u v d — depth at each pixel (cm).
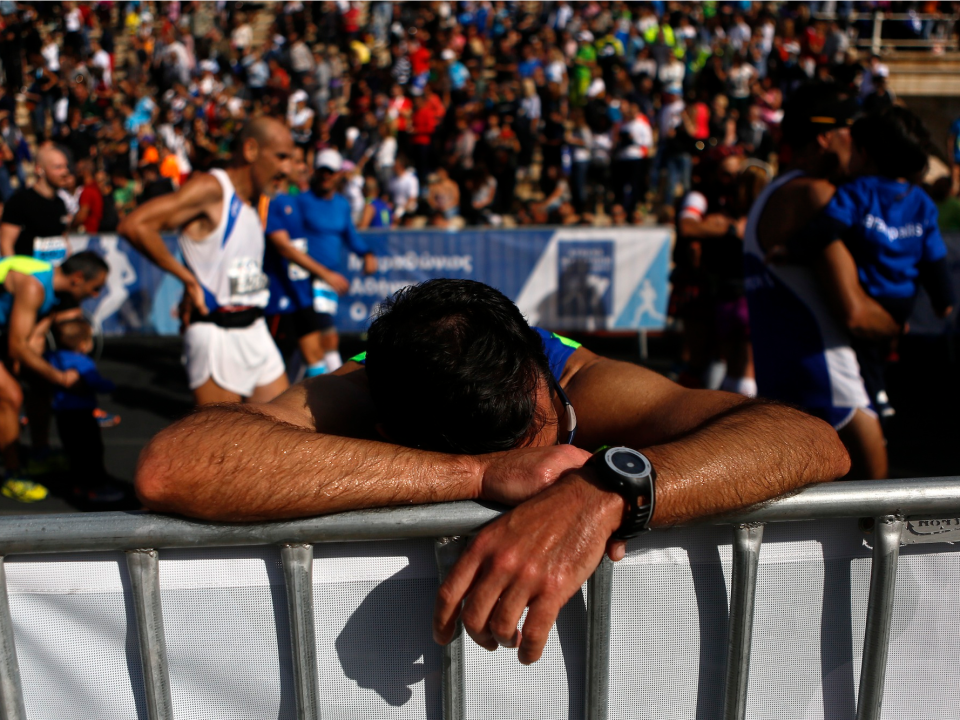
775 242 244
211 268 374
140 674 117
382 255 709
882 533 116
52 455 454
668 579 117
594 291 707
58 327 423
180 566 113
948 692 125
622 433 142
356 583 114
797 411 127
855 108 248
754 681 122
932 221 239
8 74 1647
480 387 114
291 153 373
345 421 143
